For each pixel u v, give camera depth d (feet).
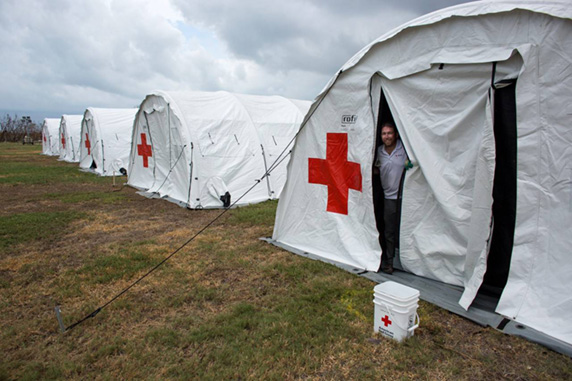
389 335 10.88
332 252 17.54
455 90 12.97
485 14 11.80
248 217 25.53
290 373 9.50
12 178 46.01
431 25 13.17
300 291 14.06
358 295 13.58
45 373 9.74
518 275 11.71
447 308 12.32
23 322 12.37
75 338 11.40
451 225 13.44
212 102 33.50
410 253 14.96
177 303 13.34
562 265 10.87
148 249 19.36
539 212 11.24
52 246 20.20
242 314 12.42
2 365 10.10
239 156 31.27
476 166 12.49
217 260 17.53
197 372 9.62
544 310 10.96
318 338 10.89
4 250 19.49
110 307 13.14
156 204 30.89
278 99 38.55
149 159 37.60
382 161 15.55
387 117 16.05
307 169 18.52
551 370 9.37
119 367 9.99
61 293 14.26
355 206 16.67
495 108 12.30
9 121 151.53
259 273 15.88
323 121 17.44
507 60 11.63
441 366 9.68
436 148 13.73
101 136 51.37
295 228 19.35
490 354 10.09
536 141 11.10
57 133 86.84
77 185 41.60
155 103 34.35
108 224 24.64
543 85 10.91
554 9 10.53
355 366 9.77
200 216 26.61
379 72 14.92
